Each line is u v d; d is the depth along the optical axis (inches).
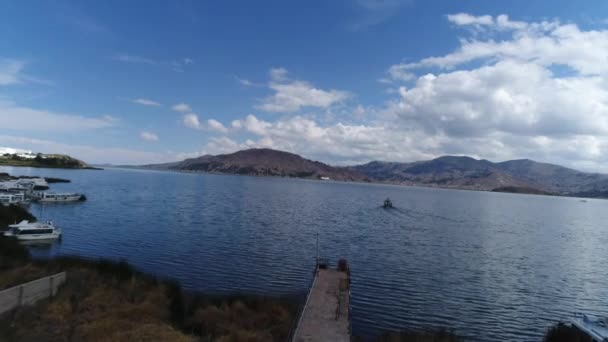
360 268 2251.5
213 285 1745.8
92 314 1118.4
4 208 3120.1
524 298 1892.2
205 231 3152.1
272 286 1788.9
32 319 1046.4
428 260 2568.9
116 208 4404.5
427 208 7194.9
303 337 1044.5
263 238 2982.3
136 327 1063.6
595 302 1907.0
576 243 3833.7
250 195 7687.0
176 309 1311.5
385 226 4197.8
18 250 1798.7
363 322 1462.8
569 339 1327.5
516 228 4783.5
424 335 1302.9
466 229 4333.2
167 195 6540.4
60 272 1412.4
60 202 4722.0
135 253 2298.2
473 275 2252.7
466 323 1524.4
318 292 1437.0
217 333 1121.4
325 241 3046.3
